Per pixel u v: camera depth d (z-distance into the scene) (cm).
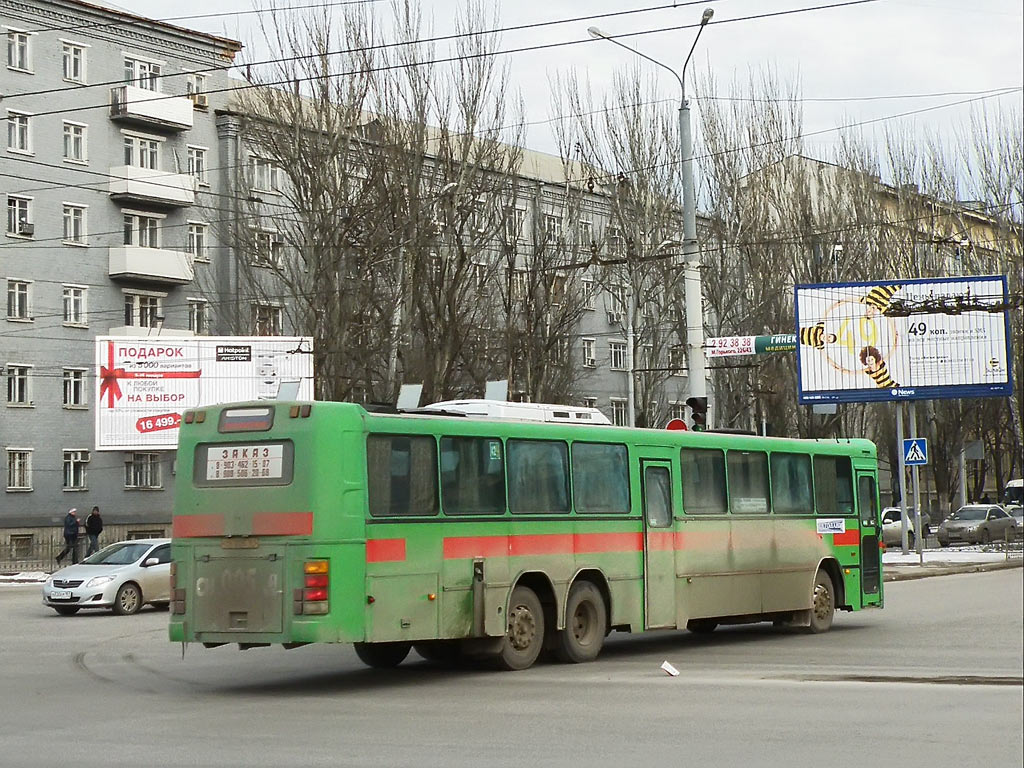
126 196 5747
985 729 1101
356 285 4384
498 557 1602
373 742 1069
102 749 1046
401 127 4369
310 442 1442
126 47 5897
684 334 5269
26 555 5431
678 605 1862
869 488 2297
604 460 1780
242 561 1461
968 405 6462
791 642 1984
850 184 5569
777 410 5419
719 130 5250
